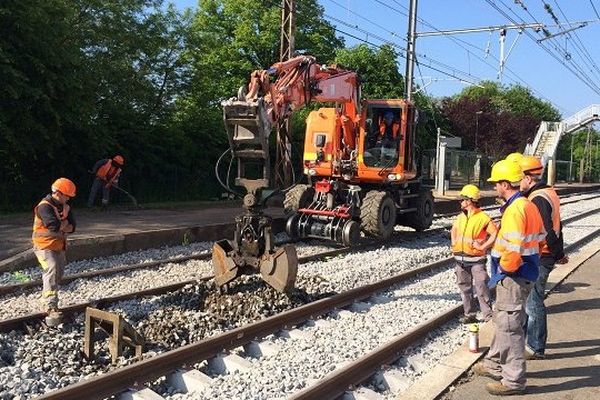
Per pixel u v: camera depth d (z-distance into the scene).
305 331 7.69
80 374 6.17
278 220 17.06
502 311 5.82
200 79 27.20
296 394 5.30
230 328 7.86
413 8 25.83
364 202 15.07
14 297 8.95
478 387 6.09
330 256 13.73
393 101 15.70
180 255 13.15
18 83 15.52
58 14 17.69
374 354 6.38
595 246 16.95
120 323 6.55
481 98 60.28
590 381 6.24
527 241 5.65
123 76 22.61
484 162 45.69
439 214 25.83
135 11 23.78
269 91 9.64
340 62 40.38
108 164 18.53
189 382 5.84
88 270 11.16
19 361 6.35
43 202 7.70
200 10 37.62
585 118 56.94
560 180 67.00
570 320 8.66
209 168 26.48
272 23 35.84
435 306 9.27
